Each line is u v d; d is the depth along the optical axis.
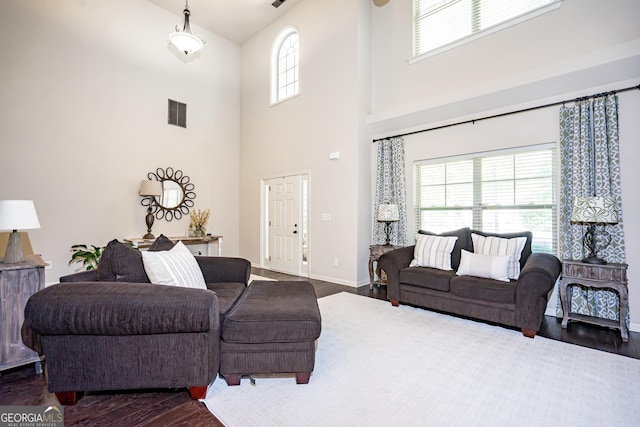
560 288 2.90
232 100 6.38
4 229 1.88
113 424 1.51
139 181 5.01
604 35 2.95
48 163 4.15
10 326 1.91
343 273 4.64
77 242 4.38
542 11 3.26
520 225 3.52
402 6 4.41
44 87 4.12
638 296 2.82
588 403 1.70
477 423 1.54
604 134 2.94
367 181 4.68
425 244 3.64
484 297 2.85
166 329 1.60
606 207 2.68
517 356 2.27
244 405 1.68
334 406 1.67
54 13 4.21
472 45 3.77
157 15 5.25
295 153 5.36
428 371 2.04
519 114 3.51
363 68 4.57
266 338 1.81
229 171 6.32
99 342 1.61
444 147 4.11
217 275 2.83
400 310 3.37
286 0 5.20
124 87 4.86
